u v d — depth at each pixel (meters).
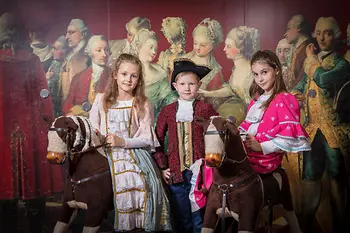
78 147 3.30
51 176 4.61
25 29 4.68
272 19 4.68
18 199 4.56
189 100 3.89
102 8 4.71
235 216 3.14
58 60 4.70
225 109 4.66
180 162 3.76
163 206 3.53
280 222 4.14
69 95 4.70
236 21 4.71
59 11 4.70
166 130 3.95
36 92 4.66
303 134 3.31
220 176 3.18
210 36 4.70
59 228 3.36
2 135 4.58
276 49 4.68
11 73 4.64
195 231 3.71
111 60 4.71
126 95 3.72
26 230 4.55
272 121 3.36
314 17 4.67
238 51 4.68
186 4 4.73
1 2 4.64
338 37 4.66
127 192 3.37
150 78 4.68
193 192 3.59
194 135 3.77
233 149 3.13
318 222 4.58
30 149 4.62
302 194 4.60
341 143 4.61
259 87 3.73
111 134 3.45
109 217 4.11
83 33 4.71
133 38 4.71
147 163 3.57
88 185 3.30
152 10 4.72
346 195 4.58
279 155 3.39
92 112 3.71
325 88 4.64
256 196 3.15
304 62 4.66
